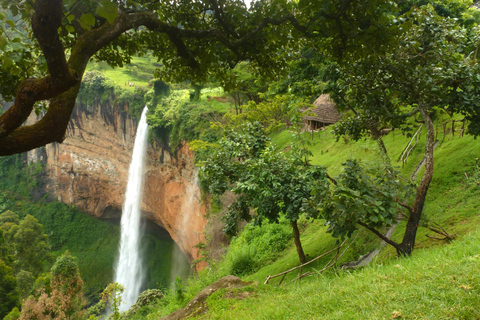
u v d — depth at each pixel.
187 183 37.97
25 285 36.41
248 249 15.27
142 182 49.00
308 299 4.57
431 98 8.01
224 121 32.12
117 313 10.28
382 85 8.56
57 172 64.12
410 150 12.65
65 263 26.70
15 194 67.44
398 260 6.10
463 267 3.85
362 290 4.18
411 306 3.35
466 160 9.95
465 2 19.88
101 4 2.76
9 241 44.94
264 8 6.28
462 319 2.92
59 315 24.88
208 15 6.83
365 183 6.00
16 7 3.66
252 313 4.85
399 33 6.64
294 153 8.54
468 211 7.76
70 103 3.27
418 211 6.66
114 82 54.66
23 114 3.03
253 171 8.55
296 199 8.40
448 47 8.05
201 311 5.86
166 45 6.79
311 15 6.34
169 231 46.25
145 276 50.28
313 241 12.50
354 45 6.77
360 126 10.12
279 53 7.39
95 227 62.16
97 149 57.53
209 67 7.18
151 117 43.06
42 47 2.75
